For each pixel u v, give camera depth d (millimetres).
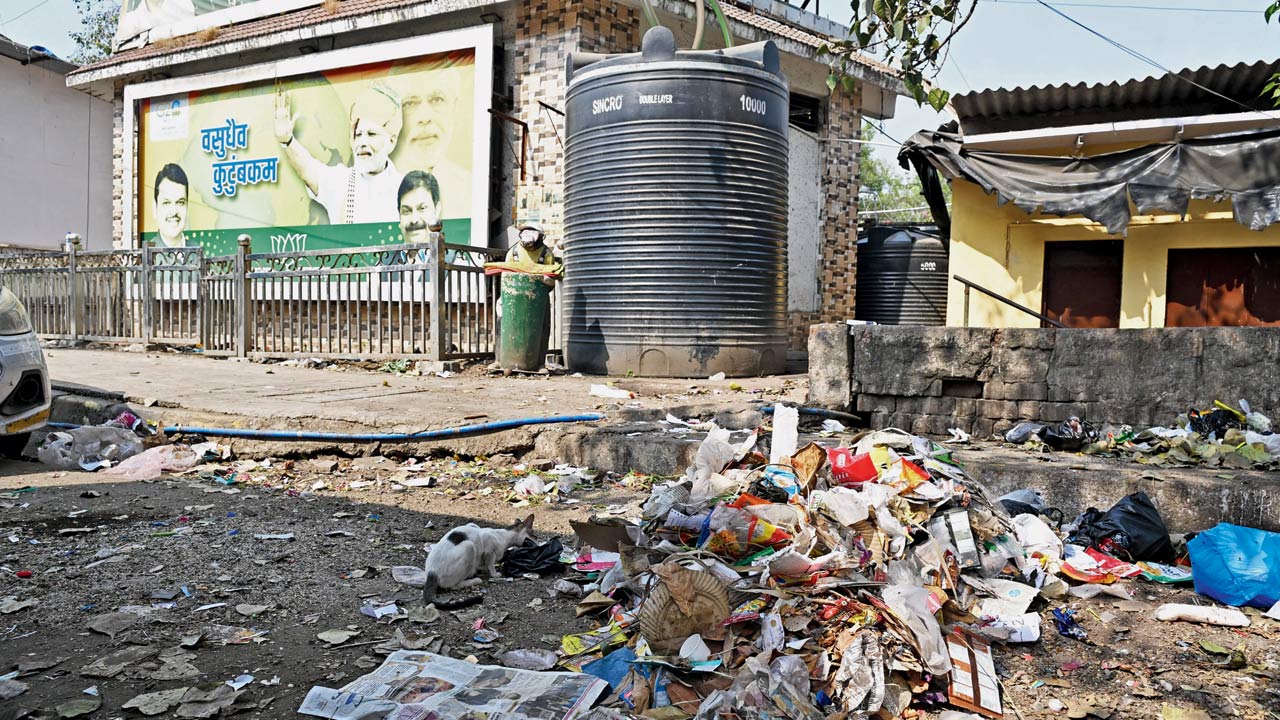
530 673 2859
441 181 12164
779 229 9766
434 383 8758
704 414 6961
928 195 12664
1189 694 2986
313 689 2744
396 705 2631
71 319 13391
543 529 4742
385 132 12617
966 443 6363
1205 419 5836
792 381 8992
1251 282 10156
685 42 12492
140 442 6531
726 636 3059
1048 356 6367
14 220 17859
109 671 2883
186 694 2721
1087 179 9859
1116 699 2953
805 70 13969
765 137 9461
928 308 16047
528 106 11766
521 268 9656
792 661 2762
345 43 13016
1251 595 3740
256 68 13680
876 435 4363
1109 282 10805
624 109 9172
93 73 15547
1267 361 5867
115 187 15906
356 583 3832
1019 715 2842
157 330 12539
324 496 5461
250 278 11203
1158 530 4402
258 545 4367
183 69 14828
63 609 3463
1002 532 4094
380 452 6340
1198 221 10242
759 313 9500
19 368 6145
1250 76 9094
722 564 3348
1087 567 4152
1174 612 3646
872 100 15375
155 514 4953
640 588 3455
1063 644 3404
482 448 6293
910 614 3059
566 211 9984
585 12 11234
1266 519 4574
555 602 3672
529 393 7973
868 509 3637
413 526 4781
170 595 3623
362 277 12852
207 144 14445
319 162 13273
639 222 9188
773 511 3621
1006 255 11055
